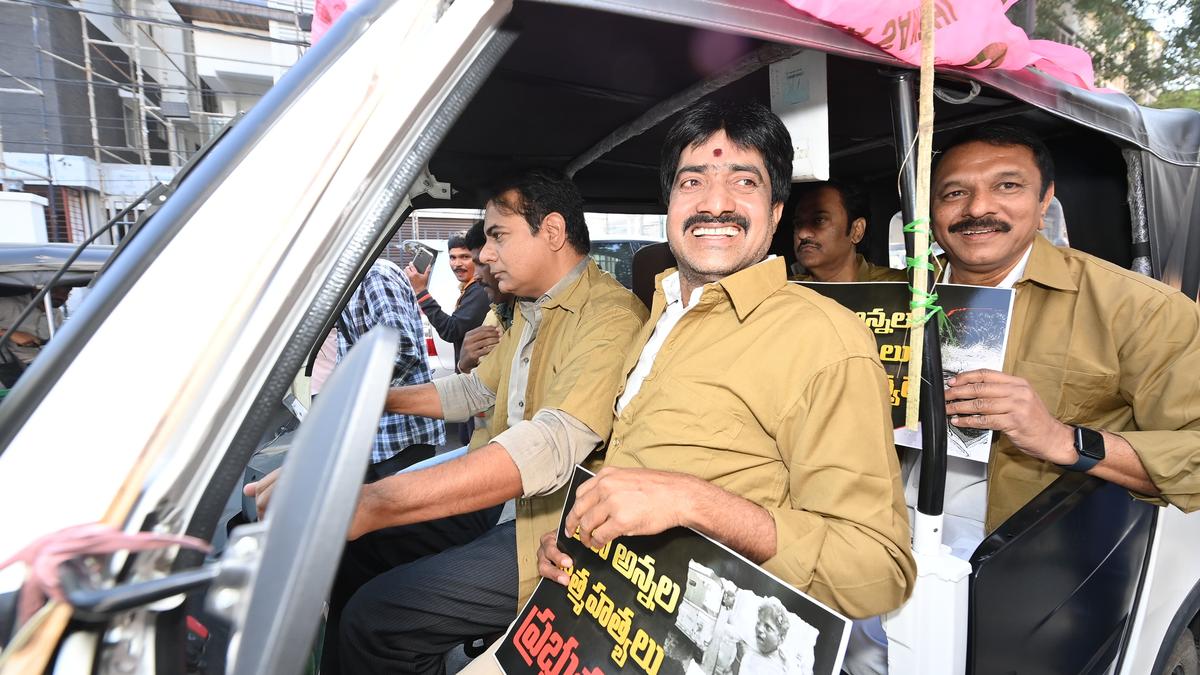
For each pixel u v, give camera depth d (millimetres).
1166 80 9391
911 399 1087
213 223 612
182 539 527
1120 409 1612
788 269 3156
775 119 1230
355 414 372
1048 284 1635
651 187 2840
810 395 1062
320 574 355
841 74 1519
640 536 1111
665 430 1168
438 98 692
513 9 751
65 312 2363
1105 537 1499
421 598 1462
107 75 9398
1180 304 1470
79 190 8648
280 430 1581
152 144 10320
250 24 10305
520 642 1232
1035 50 1294
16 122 8398
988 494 1707
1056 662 1388
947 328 1440
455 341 3977
